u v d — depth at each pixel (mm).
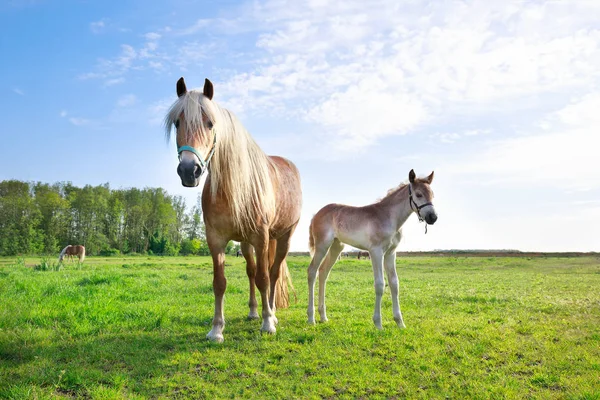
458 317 7074
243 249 5906
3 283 10266
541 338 5613
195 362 4406
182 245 80000
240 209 5023
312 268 6574
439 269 24562
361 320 6711
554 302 9055
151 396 3641
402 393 3768
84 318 6305
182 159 4336
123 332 5684
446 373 4215
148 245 75562
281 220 6242
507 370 4355
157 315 6758
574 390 3787
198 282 13188
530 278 16797
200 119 4469
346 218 6359
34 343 5004
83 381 3814
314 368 4301
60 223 66812
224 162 4926
